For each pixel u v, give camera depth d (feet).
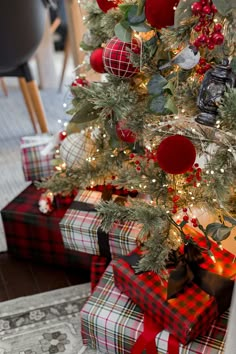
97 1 3.30
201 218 3.77
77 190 4.51
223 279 3.33
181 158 2.76
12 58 6.33
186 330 3.08
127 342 3.42
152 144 3.30
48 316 4.12
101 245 3.93
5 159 6.82
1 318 4.09
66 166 4.15
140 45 3.08
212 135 2.96
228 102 2.67
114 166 3.76
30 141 5.18
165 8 2.68
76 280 4.59
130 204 3.61
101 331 3.52
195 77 3.14
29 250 4.75
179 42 2.78
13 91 9.29
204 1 2.51
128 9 2.94
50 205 4.47
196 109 3.14
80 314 3.86
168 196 3.31
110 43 3.21
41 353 3.75
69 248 4.20
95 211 4.06
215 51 2.78
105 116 3.33
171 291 3.26
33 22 6.29
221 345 3.19
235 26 2.59
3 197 5.90
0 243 5.12
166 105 2.83
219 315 3.38
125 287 3.57
